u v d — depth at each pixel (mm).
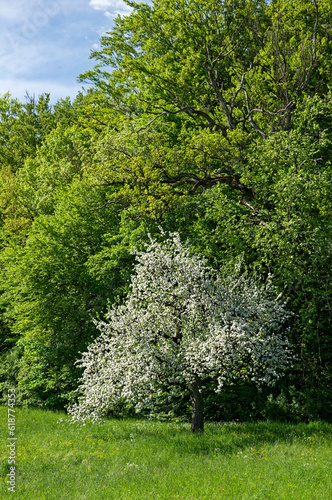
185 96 28344
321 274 17875
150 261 14359
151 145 24766
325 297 17000
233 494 8609
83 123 32031
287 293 17484
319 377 17469
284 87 22750
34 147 50344
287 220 17234
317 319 17938
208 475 9844
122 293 20719
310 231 16766
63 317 22672
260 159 19234
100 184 24109
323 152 22266
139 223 22484
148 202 22312
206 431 14359
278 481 9203
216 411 18500
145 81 28922
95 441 13773
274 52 23641
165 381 13484
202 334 13469
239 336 12266
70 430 15922
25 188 34062
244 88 25047
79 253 23594
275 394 17797
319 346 17469
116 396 13773
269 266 18266
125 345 13641
